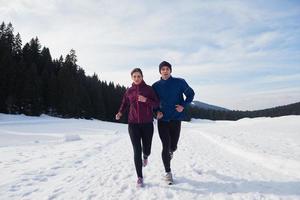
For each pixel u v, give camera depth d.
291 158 7.31
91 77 91.62
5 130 25.59
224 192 4.66
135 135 5.18
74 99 64.25
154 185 5.16
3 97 53.38
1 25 66.62
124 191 4.80
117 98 87.44
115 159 8.59
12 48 67.25
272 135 15.83
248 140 13.06
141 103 5.20
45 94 63.97
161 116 5.29
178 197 4.41
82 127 36.28
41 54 74.81
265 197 4.36
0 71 53.38
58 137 20.66
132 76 5.26
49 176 6.22
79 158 8.80
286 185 5.05
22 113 55.50
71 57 76.81
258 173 6.16
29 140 18.20
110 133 27.08
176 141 5.64
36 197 4.56
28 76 56.56
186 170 6.54
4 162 8.30
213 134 17.58
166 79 5.50
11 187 5.21
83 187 5.12
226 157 8.80
